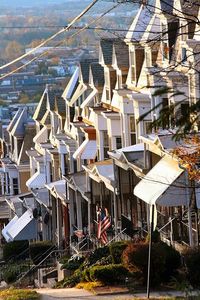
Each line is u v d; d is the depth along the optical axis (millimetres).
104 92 78375
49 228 89000
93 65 83500
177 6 50031
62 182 83750
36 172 112188
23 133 124562
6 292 46062
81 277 48062
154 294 41281
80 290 44750
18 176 122938
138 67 67938
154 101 58156
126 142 70188
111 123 73875
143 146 57719
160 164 48062
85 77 85625
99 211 64000
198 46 49344
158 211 52406
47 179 102375
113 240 57188
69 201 76938
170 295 40406
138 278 43406
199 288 39969
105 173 63781
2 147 140250
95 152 79812
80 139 85625
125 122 70000
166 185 43594
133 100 66125
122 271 44562
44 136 108312
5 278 67750
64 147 92750
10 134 130750
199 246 42562
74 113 91812
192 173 39312
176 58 53594
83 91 86312
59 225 79562
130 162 56031
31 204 95812
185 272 41500
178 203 44125
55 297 43219
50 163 102188
